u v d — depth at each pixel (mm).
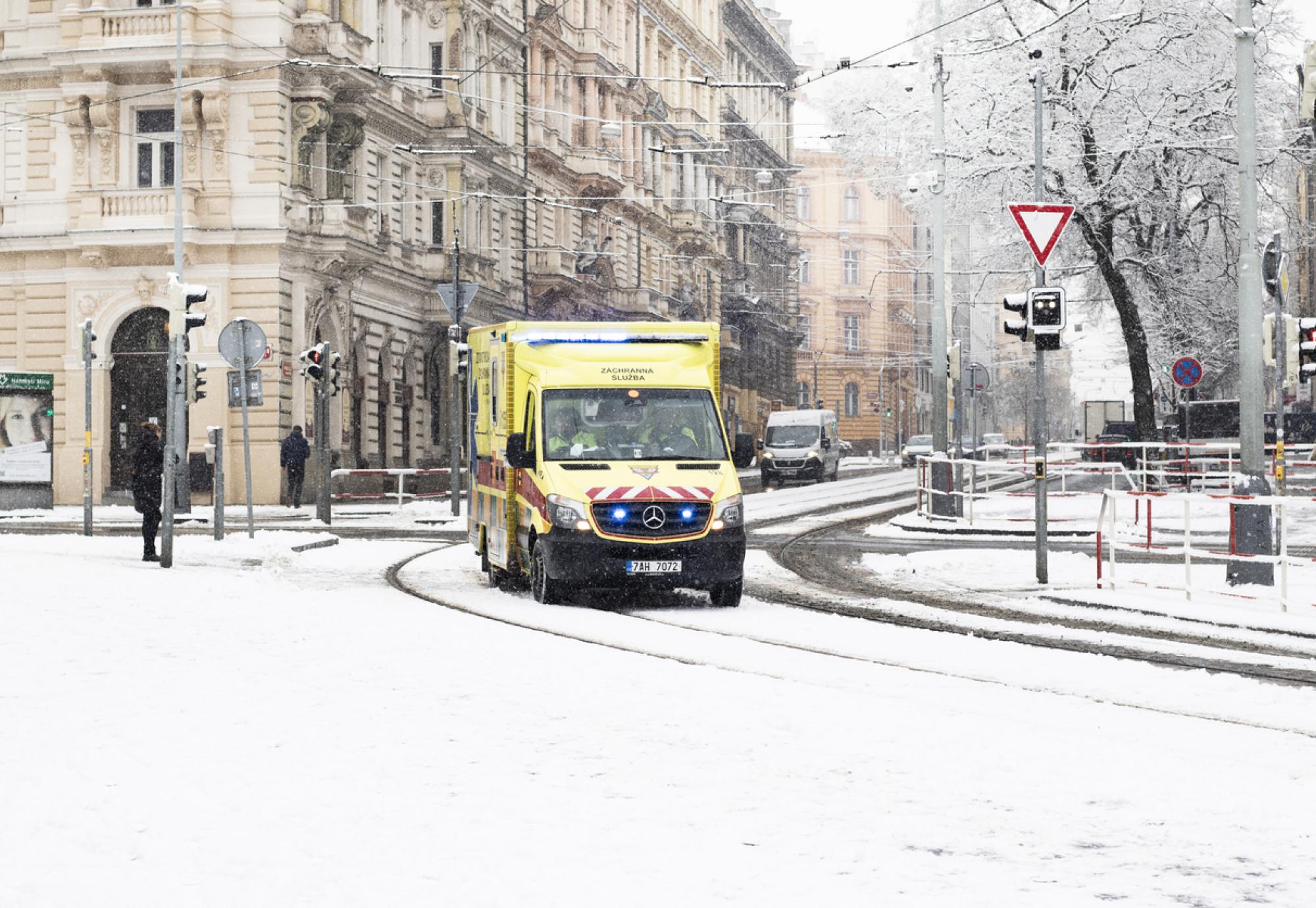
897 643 13898
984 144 40750
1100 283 48188
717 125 84938
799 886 5957
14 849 6461
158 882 5996
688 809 7230
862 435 128250
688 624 15570
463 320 53719
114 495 44312
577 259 65438
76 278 44312
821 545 27047
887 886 5980
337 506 42375
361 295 47938
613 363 18156
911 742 8883
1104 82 39688
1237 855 6496
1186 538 17609
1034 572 21469
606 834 6742
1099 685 11344
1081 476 57688
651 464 17406
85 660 11758
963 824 6977
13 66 44531
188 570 21281
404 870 6164
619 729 9234
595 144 67250
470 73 45344
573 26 65438
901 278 133125
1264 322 18906
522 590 19062
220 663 11805
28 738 8727
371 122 48031
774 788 7680
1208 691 11062
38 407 37812
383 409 50031
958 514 33281
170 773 7867
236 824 6879
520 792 7551
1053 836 6785
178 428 34125
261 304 43312
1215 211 43531
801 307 120062
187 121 43438
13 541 27484
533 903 5734
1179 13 39281
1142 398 41375
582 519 16922
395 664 11898
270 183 43281
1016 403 161000
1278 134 40250
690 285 80125
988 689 11016
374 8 48781
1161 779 7934
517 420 18422
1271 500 16422
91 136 44250
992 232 45344
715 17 87688
